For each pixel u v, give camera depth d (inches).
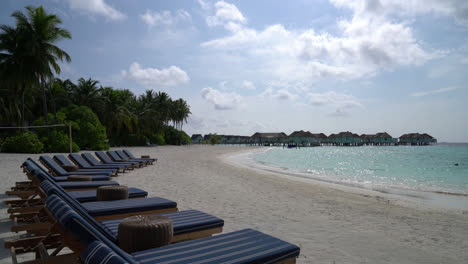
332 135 5032.0
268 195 314.8
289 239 167.6
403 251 152.9
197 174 486.0
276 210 241.9
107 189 170.6
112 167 412.2
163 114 2308.1
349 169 844.6
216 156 1138.0
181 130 2691.9
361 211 250.8
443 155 1934.1
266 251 88.2
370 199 317.1
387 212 250.8
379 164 1088.2
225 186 367.6
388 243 165.3
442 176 666.2
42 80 949.8
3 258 121.0
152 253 84.7
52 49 935.0
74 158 392.2
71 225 64.7
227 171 569.9
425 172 768.9
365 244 162.2
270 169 722.8
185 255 83.6
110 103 1556.3
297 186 400.8
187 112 2815.0
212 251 87.1
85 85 1454.2
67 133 996.6
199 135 4372.5
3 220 174.4
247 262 80.2
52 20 935.7
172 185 355.9
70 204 105.7
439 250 155.9
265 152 2094.0
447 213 254.1
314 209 251.6
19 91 996.6
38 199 180.2
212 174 498.9
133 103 1940.2
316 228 191.6
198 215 134.3
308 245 157.9
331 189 385.7
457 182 547.8
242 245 92.8
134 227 91.7
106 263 42.6
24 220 149.4
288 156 1638.8
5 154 735.7
